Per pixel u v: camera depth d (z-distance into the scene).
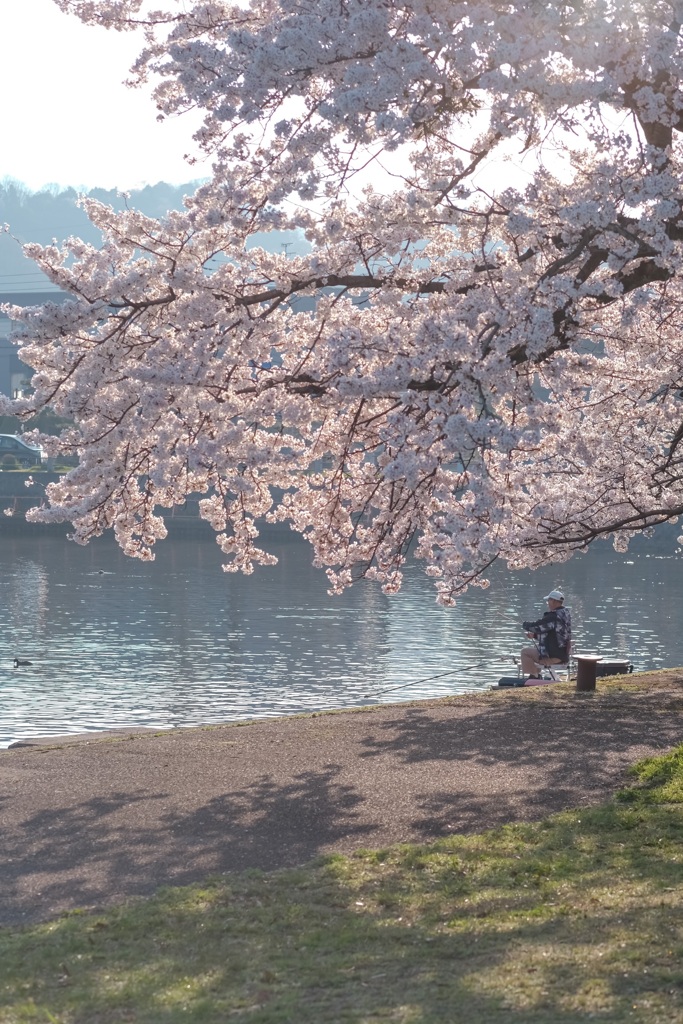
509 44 9.77
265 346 11.91
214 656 43.44
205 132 10.89
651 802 11.33
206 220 10.59
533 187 10.41
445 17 10.59
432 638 48.25
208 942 7.88
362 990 6.89
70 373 11.23
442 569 15.57
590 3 10.20
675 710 17.11
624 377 16.42
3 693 36.53
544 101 10.00
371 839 10.41
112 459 12.19
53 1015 6.68
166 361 10.85
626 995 6.56
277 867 9.62
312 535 14.47
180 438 12.14
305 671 40.59
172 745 15.06
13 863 9.85
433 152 11.39
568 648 23.58
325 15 10.45
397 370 9.80
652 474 17.52
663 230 9.84
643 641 46.66
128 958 7.65
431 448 10.14
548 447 16.73
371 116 10.60
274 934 8.02
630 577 72.69
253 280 11.47
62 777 13.12
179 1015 6.60
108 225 11.14
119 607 56.81
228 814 11.30
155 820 11.13
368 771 13.06
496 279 10.52
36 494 105.06
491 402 10.57
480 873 9.21
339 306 12.34
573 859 9.52
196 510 101.94
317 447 13.62
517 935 7.74
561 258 10.22
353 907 8.54
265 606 57.88
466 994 6.71
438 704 18.33
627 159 10.33
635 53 10.30
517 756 13.73
